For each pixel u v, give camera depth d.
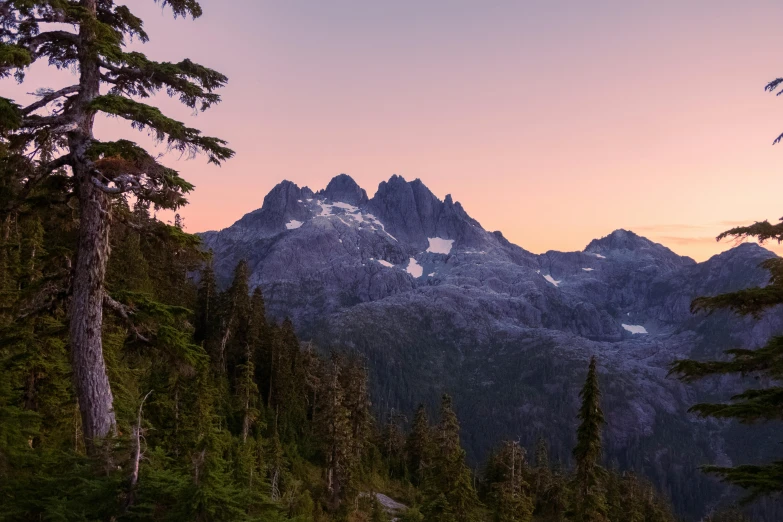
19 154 11.43
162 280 61.78
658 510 73.00
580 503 34.50
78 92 11.97
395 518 55.75
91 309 11.91
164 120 11.20
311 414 78.25
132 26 12.95
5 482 11.47
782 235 10.52
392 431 89.75
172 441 29.23
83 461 11.05
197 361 13.49
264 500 11.18
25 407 17.36
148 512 9.68
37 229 21.64
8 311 17.05
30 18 10.90
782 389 10.14
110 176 11.30
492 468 70.88
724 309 10.81
